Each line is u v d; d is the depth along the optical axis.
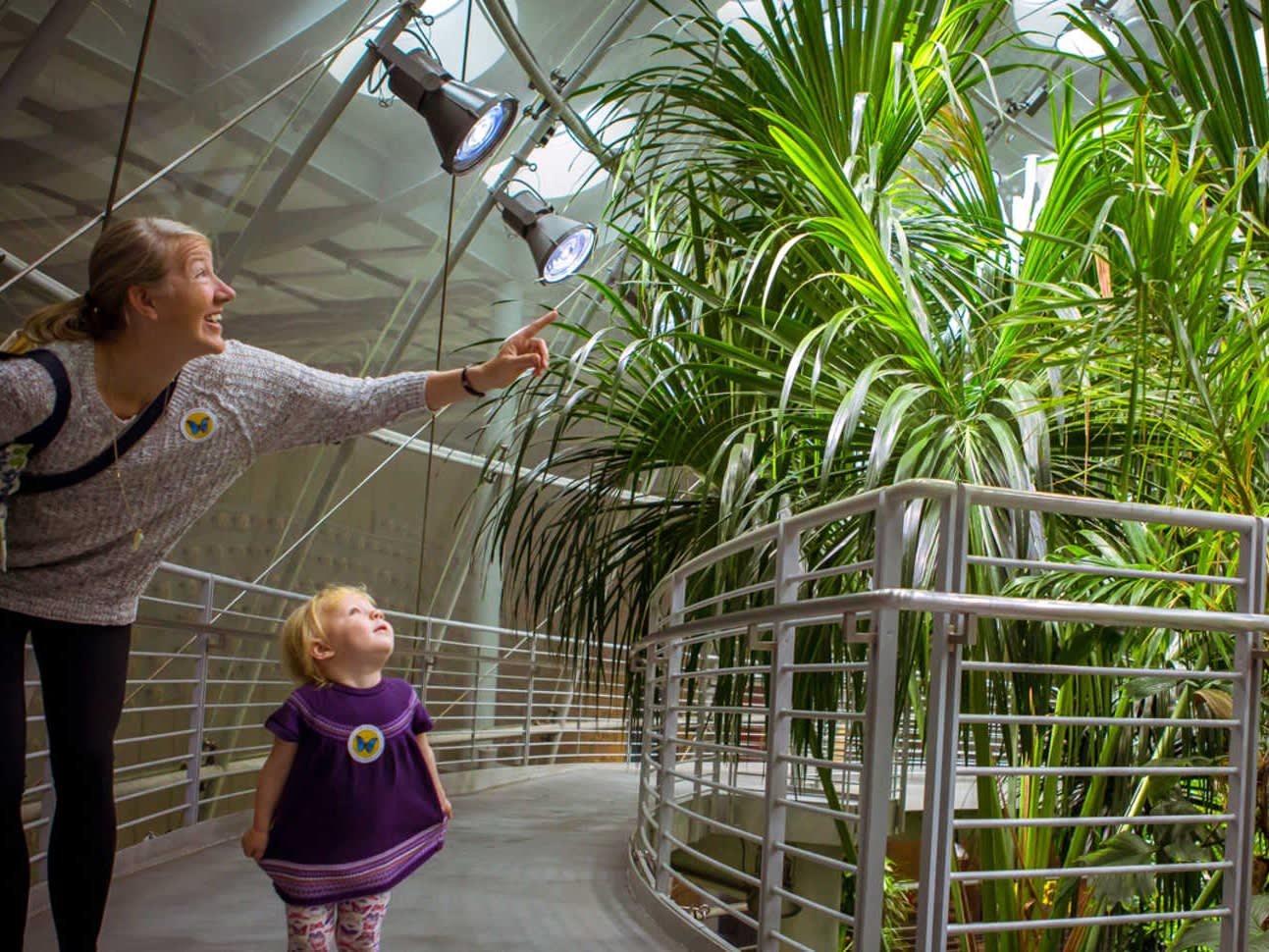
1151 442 2.54
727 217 3.53
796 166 2.92
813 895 5.89
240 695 7.41
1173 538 2.64
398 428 8.52
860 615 2.37
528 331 1.68
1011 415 2.50
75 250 5.37
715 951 2.39
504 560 9.59
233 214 6.33
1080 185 3.01
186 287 1.41
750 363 2.98
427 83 5.20
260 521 7.46
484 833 4.57
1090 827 2.75
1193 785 2.66
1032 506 1.86
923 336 2.60
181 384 1.51
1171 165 2.21
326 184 6.77
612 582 4.08
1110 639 2.37
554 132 7.25
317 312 7.48
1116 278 2.46
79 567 1.55
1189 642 2.51
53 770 1.60
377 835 1.79
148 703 6.45
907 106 3.21
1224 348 2.22
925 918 1.73
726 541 2.87
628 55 7.42
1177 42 2.79
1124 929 2.91
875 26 3.15
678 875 2.99
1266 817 2.22
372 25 5.94
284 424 1.61
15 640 1.53
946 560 1.81
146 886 3.13
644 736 3.70
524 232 6.00
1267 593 2.20
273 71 5.75
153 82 5.24
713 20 3.42
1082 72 7.71
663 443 3.42
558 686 11.13
